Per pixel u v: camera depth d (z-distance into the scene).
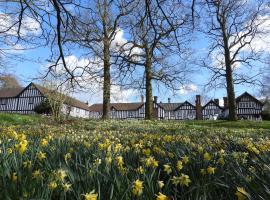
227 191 3.33
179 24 8.82
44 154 4.40
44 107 56.81
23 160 4.20
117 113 94.50
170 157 4.64
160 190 3.27
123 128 19.64
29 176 3.26
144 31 9.88
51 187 3.01
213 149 5.83
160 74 35.34
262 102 80.56
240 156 4.80
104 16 22.41
